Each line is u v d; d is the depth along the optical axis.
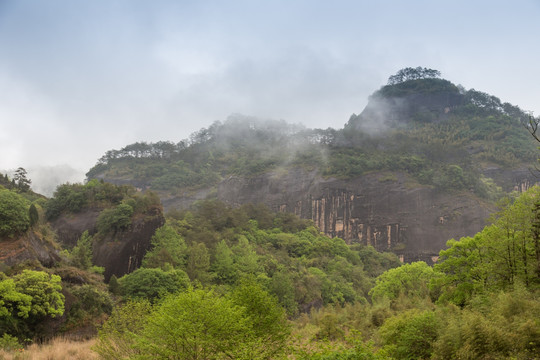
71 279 55.31
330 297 107.12
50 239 63.28
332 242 150.50
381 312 48.66
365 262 162.62
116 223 83.94
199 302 21.11
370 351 20.33
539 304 25.31
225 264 93.31
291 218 164.88
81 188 96.44
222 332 21.03
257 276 92.69
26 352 28.33
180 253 88.81
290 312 87.31
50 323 44.75
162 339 21.09
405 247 194.88
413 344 27.98
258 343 21.50
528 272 34.81
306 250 136.12
